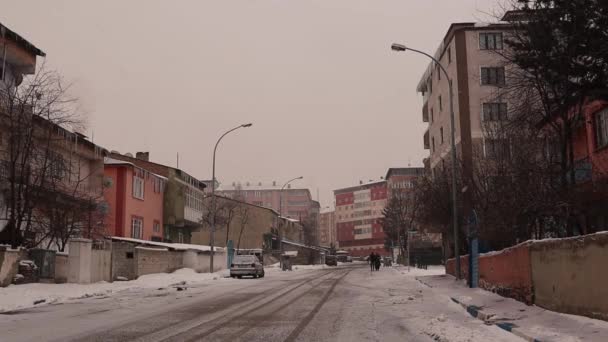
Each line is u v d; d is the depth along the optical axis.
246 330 11.62
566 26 15.05
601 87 15.30
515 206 21.17
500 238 24.25
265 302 18.30
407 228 72.81
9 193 25.80
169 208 53.81
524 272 14.51
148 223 49.66
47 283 23.22
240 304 17.55
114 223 43.81
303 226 120.50
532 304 13.80
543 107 19.28
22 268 21.98
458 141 44.38
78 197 30.55
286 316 14.23
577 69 15.18
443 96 49.50
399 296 20.38
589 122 23.03
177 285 27.73
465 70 44.81
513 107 22.25
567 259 11.66
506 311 13.55
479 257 21.14
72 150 34.84
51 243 29.86
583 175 20.64
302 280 33.53
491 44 45.03
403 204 76.88
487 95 42.81
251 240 82.50
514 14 19.41
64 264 24.66
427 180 34.47
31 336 10.77
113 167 44.59
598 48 14.43
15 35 30.28
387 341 10.27
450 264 32.69
